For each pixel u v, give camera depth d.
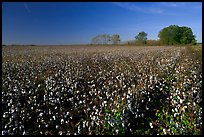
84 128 7.58
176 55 28.50
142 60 24.00
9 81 13.36
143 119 8.07
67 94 11.15
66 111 9.17
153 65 19.38
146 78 13.96
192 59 23.55
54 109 9.41
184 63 20.48
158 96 10.68
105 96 10.80
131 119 7.88
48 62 22.38
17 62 22.73
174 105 9.12
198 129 6.80
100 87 12.54
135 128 7.50
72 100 10.05
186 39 87.88
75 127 7.89
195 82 12.05
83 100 10.00
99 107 9.26
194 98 9.33
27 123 8.38
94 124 7.77
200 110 7.83
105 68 18.77
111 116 7.61
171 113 8.48
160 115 8.20
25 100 10.51
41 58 27.69
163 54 31.89
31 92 11.41
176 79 13.84
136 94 10.02
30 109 9.32
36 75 15.55
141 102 9.38
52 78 13.77
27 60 25.08
